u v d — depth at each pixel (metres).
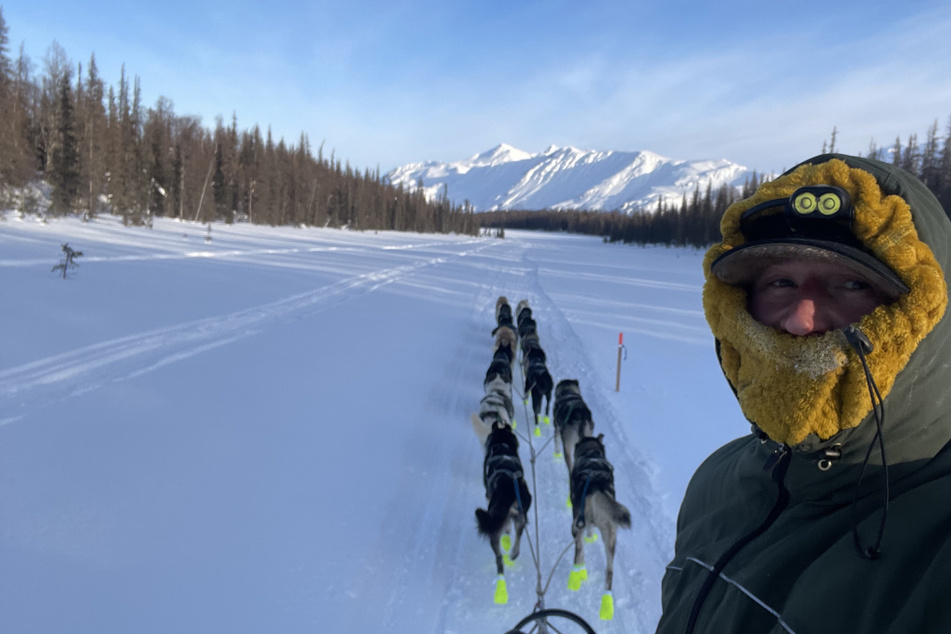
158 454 5.13
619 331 12.55
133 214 34.69
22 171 31.41
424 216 92.81
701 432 6.54
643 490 5.17
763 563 0.91
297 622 3.31
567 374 9.16
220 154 55.94
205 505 4.39
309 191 66.75
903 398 0.81
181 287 13.67
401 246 43.78
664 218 74.69
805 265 0.92
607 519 3.83
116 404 6.21
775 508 1.01
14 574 3.41
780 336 0.92
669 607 1.17
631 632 3.47
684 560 1.21
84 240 22.33
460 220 107.62
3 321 8.79
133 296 11.91
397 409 6.90
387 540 4.25
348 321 11.98
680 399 7.73
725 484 1.24
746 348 0.99
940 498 0.75
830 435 0.85
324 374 8.01
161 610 3.27
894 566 0.73
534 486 5.37
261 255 24.53
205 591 3.47
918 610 0.66
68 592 3.32
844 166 0.92
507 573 4.05
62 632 3.03
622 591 3.86
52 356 7.57
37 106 41.59
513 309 15.69
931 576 0.67
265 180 57.94
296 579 3.68
